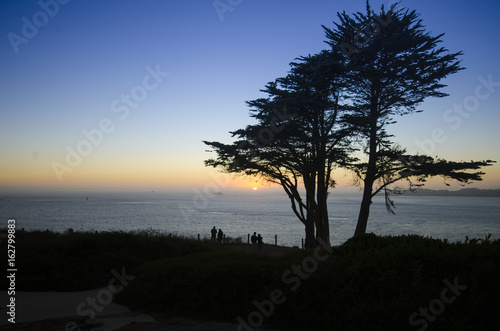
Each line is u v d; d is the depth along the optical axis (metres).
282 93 24.73
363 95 24.73
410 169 23.55
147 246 14.93
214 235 30.94
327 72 23.28
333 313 7.29
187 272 9.44
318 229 25.34
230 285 8.40
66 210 135.38
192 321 7.92
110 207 170.62
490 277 6.48
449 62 23.17
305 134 23.72
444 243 8.50
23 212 116.25
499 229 68.00
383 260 7.86
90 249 13.41
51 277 11.11
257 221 92.88
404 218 107.50
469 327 6.05
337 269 8.12
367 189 25.05
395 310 6.71
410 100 24.34
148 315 8.39
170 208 169.88
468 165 22.80
